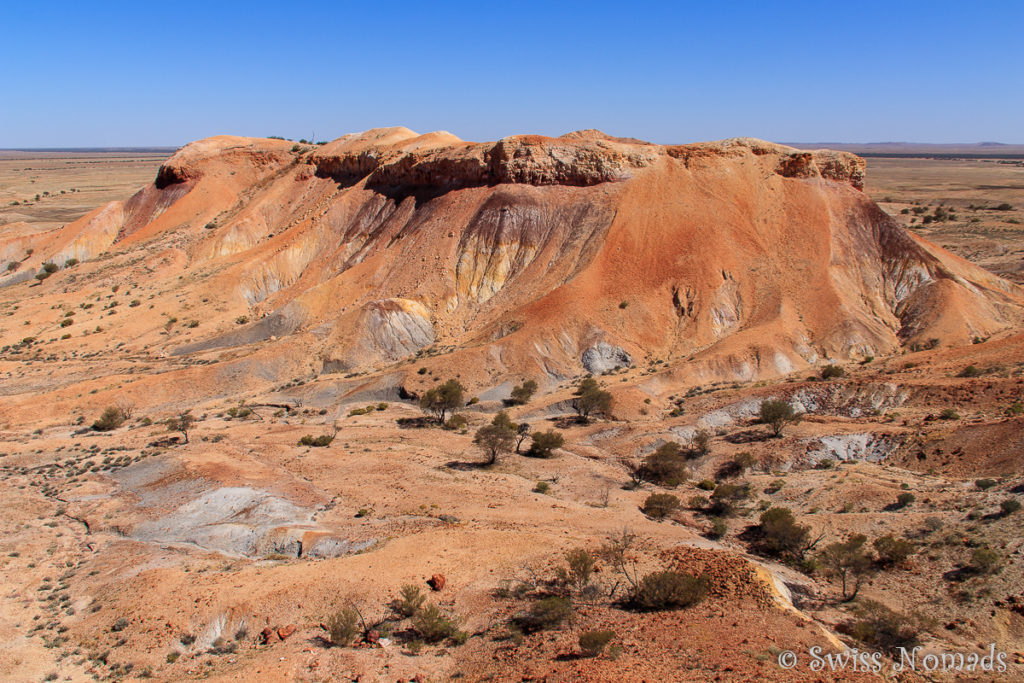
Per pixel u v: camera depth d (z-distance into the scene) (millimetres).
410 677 24047
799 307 77062
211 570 34906
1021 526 32938
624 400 63062
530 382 69500
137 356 82562
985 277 88188
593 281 81188
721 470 50406
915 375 58781
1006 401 48969
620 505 43750
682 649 23172
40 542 39656
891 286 81438
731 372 68625
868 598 31062
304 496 43469
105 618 31109
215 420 65188
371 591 31172
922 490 40625
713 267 81812
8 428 64312
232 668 25750
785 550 36750
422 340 82750
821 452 49375
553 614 26953
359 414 66938
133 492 45594
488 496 44406
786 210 89250
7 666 27641
